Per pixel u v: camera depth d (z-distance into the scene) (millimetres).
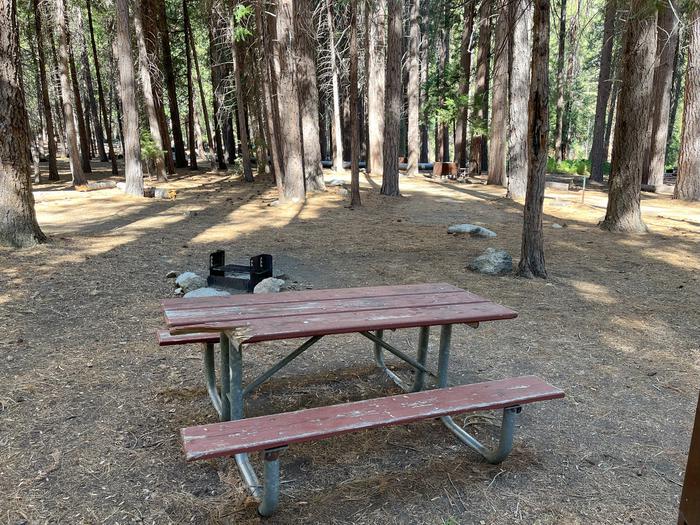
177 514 2432
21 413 3303
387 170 17000
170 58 28156
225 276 6793
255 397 3664
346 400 3678
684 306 6273
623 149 11156
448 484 2729
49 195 16359
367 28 23594
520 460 2979
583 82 39094
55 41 23969
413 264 8102
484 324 5461
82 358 4242
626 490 2732
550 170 32156
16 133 8164
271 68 15953
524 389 2879
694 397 3908
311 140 17844
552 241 10344
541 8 6535
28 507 2436
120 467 2781
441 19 29719
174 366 4141
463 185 21453
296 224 11781
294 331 2721
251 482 2607
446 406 2633
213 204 14961
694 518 1428
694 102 16578
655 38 10500
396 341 4910
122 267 7402
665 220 13047
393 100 16781
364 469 2855
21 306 5531
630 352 4801
